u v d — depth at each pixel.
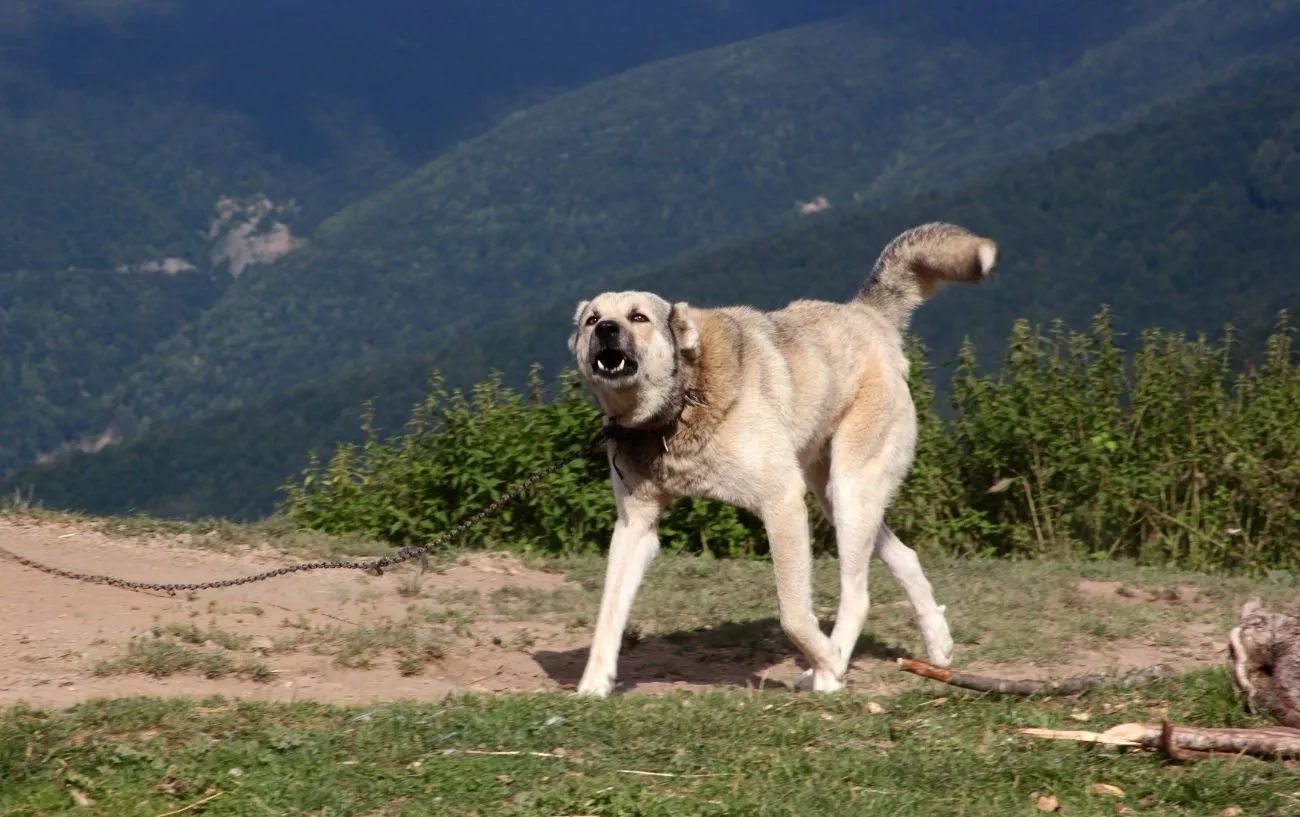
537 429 11.54
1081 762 5.39
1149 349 12.60
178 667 6.97
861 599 7.71
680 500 11.54
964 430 12.42
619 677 7.58
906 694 6.44
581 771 5.31
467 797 5.02
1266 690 5.94
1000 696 6.34
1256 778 5.21
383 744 5.49
